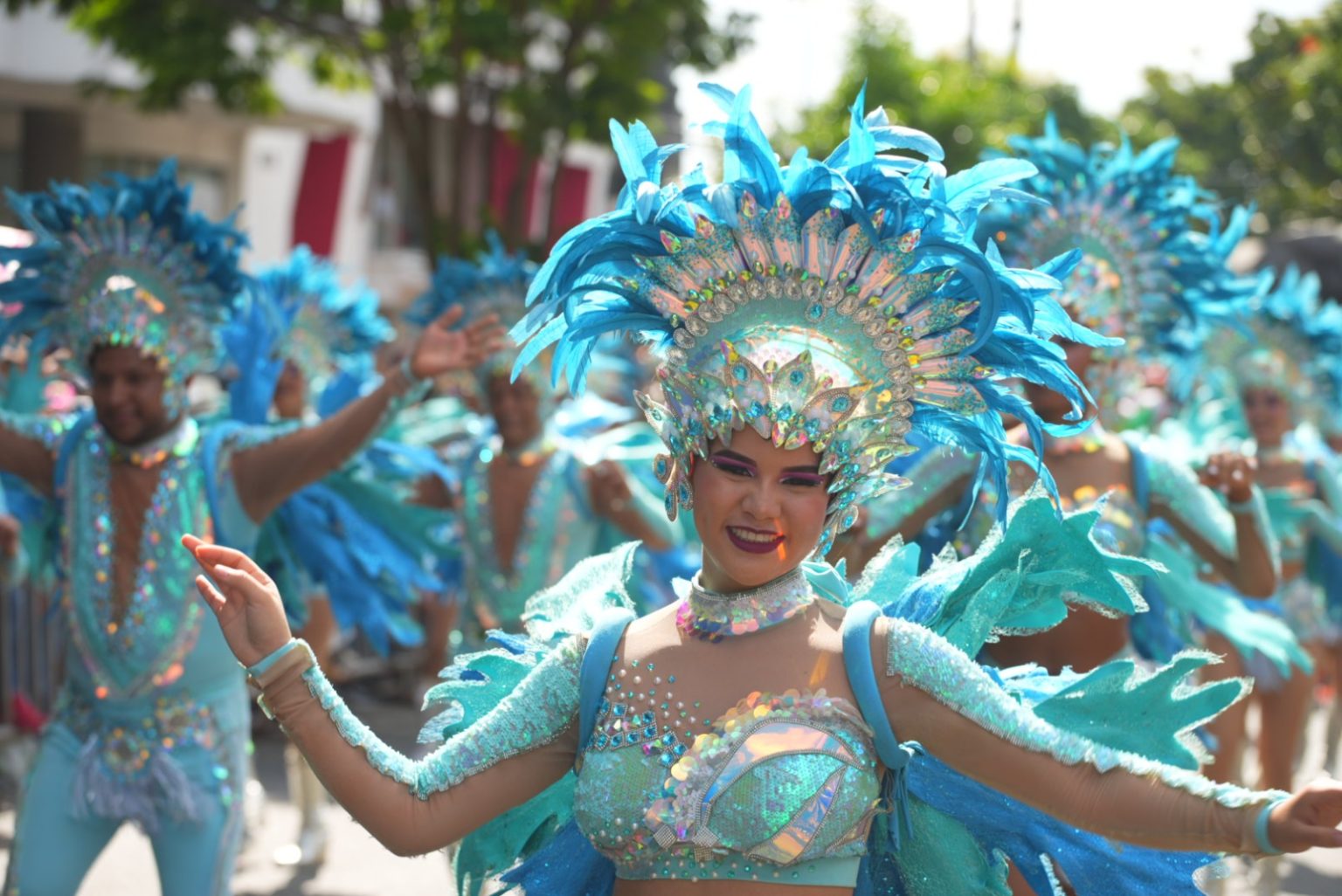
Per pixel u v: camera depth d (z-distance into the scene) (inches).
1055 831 121.0
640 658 110.8
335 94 774.5
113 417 194.4
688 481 111.5
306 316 325.7
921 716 106.8
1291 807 96.8
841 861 107.5
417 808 110.3
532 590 279.0
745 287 109.1
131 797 186.5
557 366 118.1
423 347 191.5
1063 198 215.0
